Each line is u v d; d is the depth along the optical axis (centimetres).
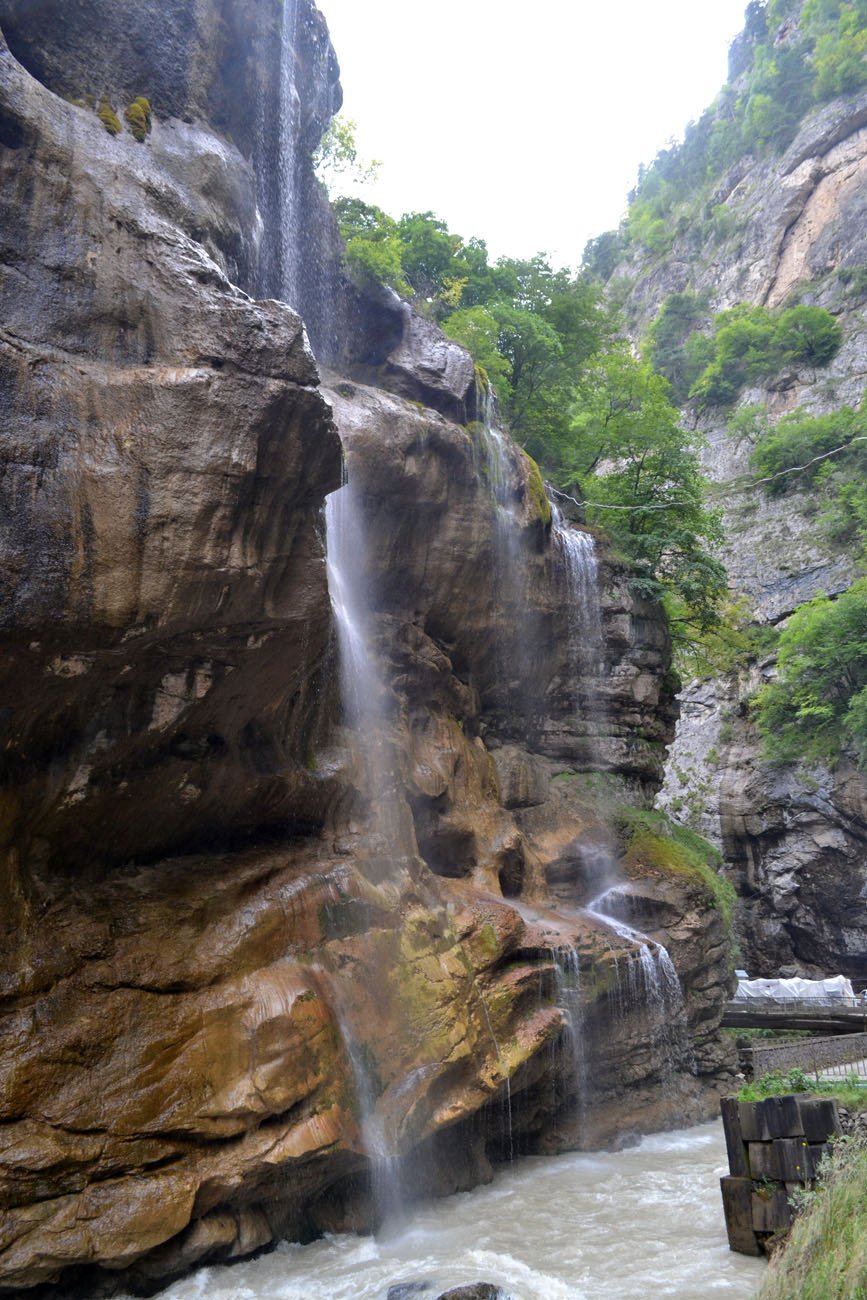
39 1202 928
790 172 8056
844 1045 1800
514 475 2086
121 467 974
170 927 1134
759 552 5403
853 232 7306
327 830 1448
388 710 1720
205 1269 1072
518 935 1641
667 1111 1905
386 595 1816
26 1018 979
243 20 1569
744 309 7444
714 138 9675
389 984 1329
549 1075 1647
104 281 1039
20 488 913
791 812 4525
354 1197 1255
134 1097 1010
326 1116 1148
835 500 5297
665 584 2628
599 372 3188
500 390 2684
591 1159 1661
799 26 9125
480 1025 1443
